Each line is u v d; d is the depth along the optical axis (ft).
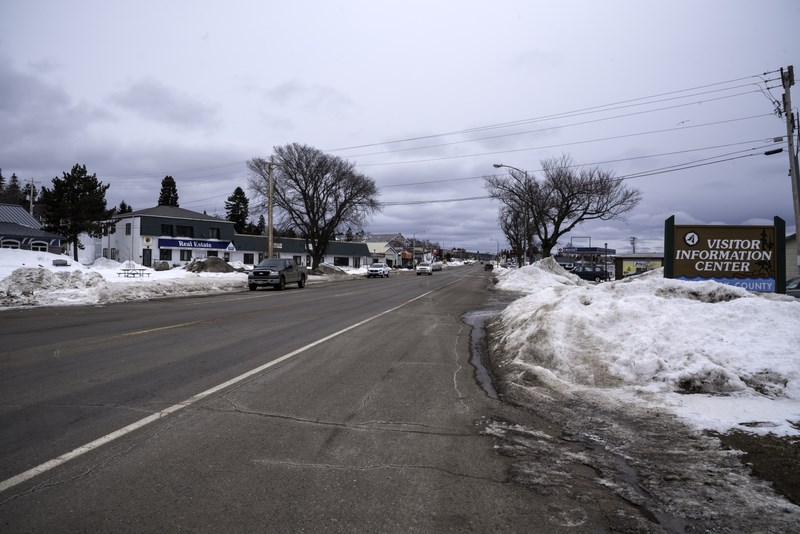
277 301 66.64
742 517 10.72
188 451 13.91
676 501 11.43
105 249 209.97
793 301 26.02
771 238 35.55
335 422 16.75
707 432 15.66
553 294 36.01
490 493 11.78
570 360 23.27
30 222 164.25
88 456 13.38
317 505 11.04
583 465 13.50
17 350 28.30
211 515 10.52
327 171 170.81
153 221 191.62
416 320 47.32
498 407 18.84
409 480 12.41
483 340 36.17
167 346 30.19
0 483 11.71
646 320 24.75
